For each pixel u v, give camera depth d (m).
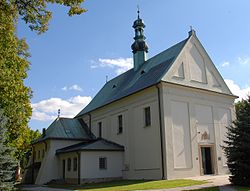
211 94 31.69
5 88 21.88
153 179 27.31
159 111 27.84
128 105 32.62
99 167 31.31
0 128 18.09
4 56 20.58
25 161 50.62
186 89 29.62
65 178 34.34
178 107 28.66
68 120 41.31
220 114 31.95
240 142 20.75
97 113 38.97
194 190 18.14
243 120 21.22
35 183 35.34
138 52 37.69
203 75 31.66
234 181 20.61
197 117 29.83
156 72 30.97
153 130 28.45
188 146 28.34
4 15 15.52
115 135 34.38
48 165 35.84
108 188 22.80
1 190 17.06
